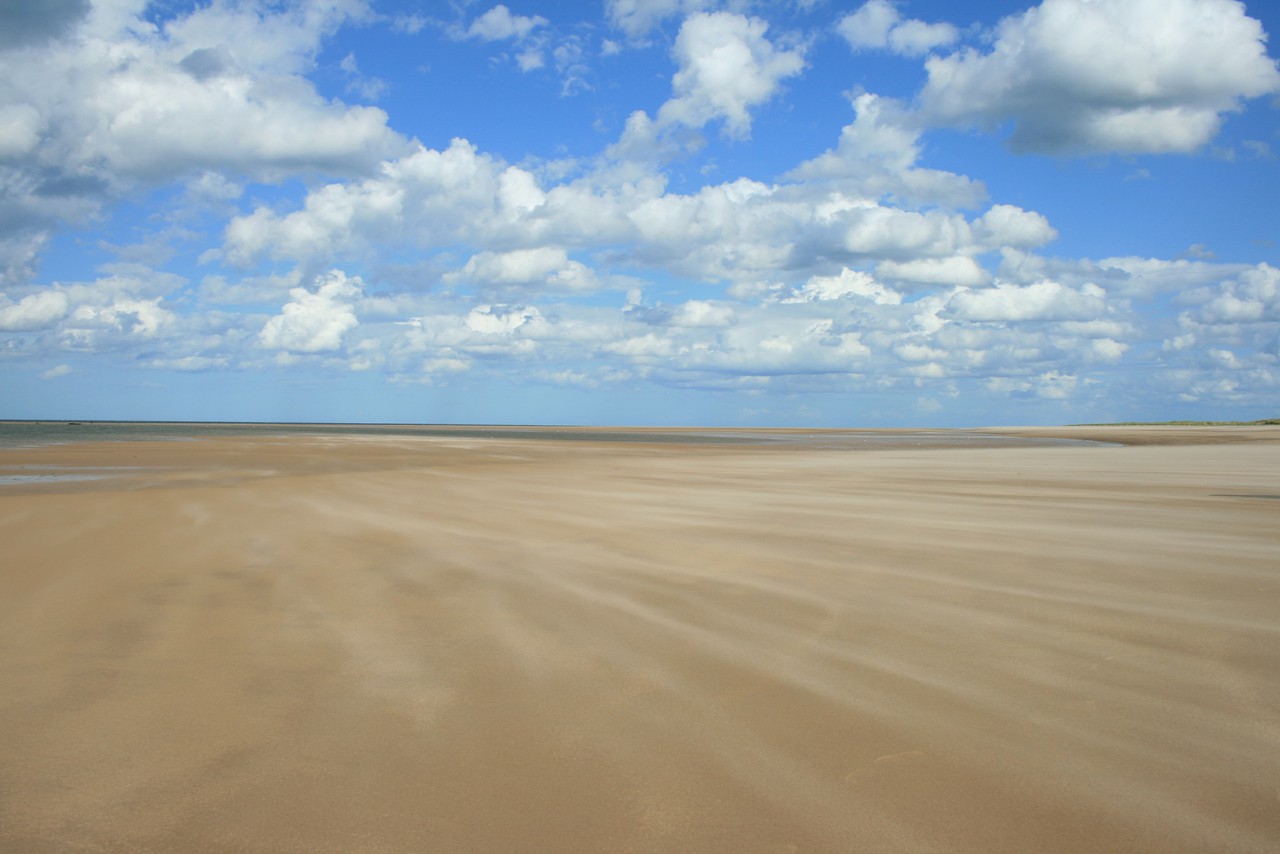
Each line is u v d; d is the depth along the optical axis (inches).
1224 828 129.8
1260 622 247.3
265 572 326.6
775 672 204.7
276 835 128.4
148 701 184.9
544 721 173.5
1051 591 291.0
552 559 354.3
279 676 202.1
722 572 326.6
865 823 131.6
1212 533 424.2
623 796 140.7
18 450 1293.1
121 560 350.6
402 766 152.0
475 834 128.9
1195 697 185.5
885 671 204.7
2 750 158.6
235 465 971.3
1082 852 123.6
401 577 317.7
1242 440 2329.0
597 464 1060.5
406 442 1887.3
